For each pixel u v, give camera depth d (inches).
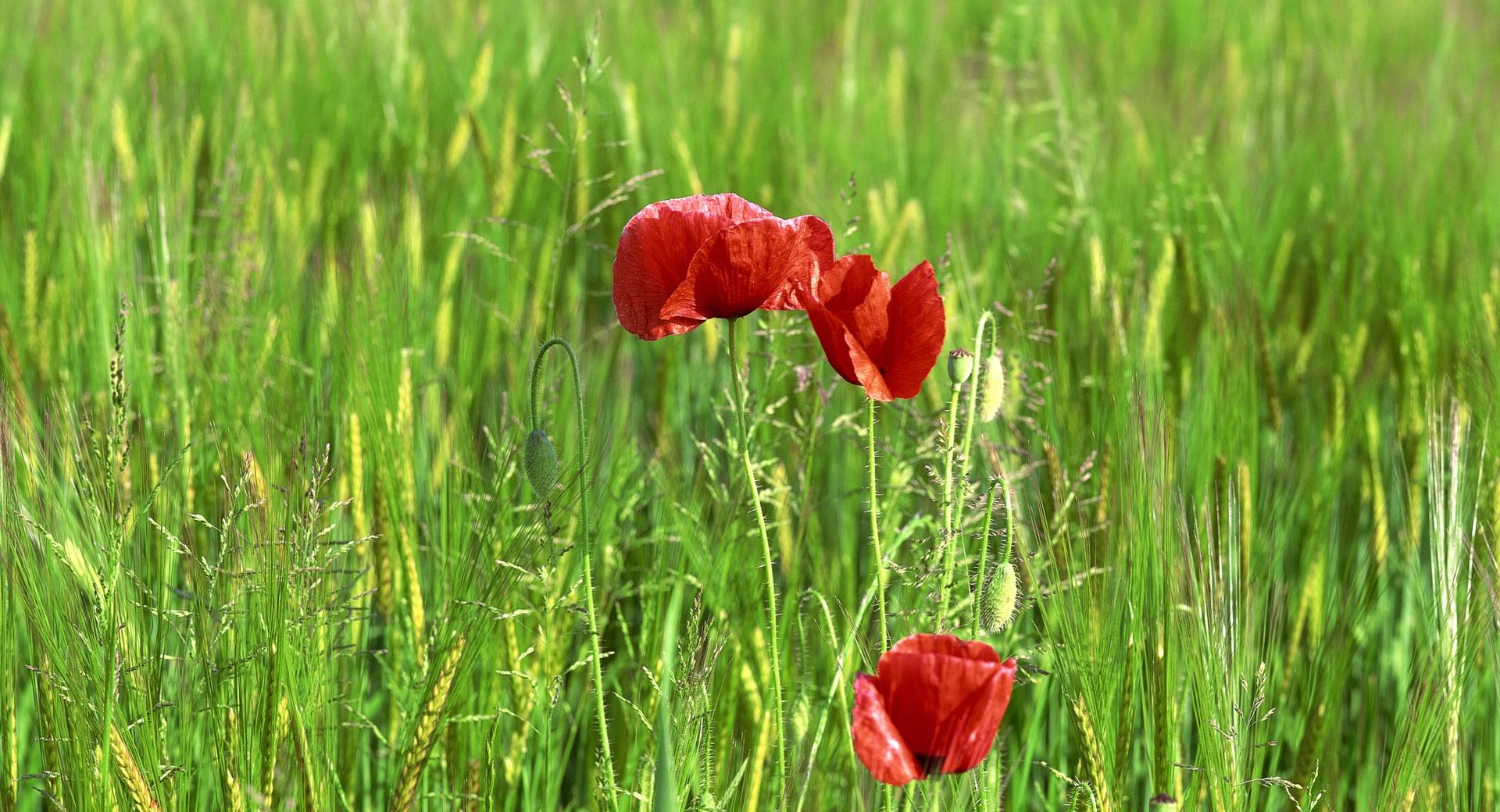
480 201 95.1
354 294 71.7
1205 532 66.1
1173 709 64.2
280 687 63.4
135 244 75.7
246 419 70.7
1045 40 144.0
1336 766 67.7
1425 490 72.3
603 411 73.0
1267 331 78.6
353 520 68.3
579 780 69.6
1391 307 82.7
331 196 95.7
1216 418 72.4
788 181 97.3
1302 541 73.5
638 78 118.8
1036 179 101.5
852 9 133.3
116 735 61.9
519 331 76.0
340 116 109.3
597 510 69.5
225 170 84.0
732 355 61.6
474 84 100.9
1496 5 181.8
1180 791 64.6
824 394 69.7
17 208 87.8
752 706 66.0
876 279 60.2
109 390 71.2
